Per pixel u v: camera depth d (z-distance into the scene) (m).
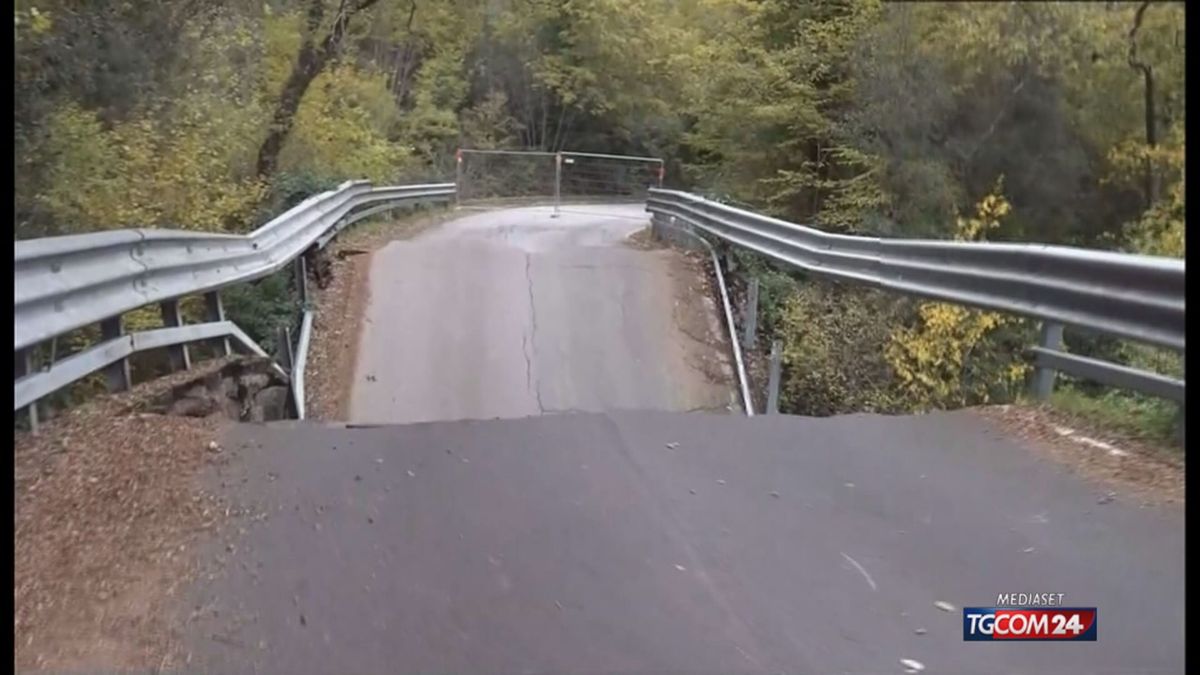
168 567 4.48
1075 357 6.46
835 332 12.84
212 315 9.60
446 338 13.17
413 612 4.08
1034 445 5.96
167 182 11.97
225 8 13.42
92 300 6.61
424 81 33.41
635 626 3.96
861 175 13.74
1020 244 6.75
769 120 18.72
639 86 37.62
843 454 5.93
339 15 18.92
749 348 13.79
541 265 16.02
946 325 9.82
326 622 4.01
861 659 3.73
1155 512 4.91
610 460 5.84
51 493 5.24
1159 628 3.92
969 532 4.79
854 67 15.01
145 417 6.49
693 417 6.71
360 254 16.44
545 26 36.34
